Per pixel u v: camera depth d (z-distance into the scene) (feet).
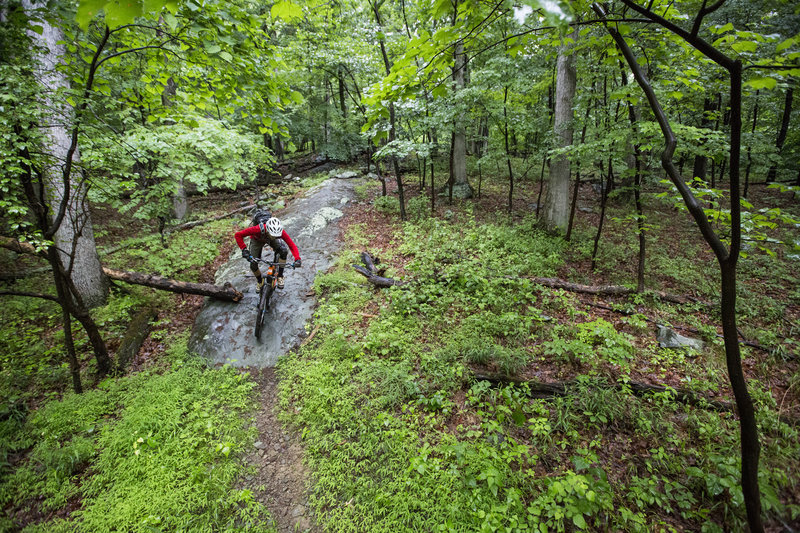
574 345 14.97
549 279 21.93
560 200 29.43
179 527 9.87
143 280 19.86
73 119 11.35
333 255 26.43
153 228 33.27
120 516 10.12
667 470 10.59
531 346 16.29
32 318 19.40
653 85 16.21
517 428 12.22
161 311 20.83
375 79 36.22
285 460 12.15
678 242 30.45
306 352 16.92
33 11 8.75
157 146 20.53
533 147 33.06
